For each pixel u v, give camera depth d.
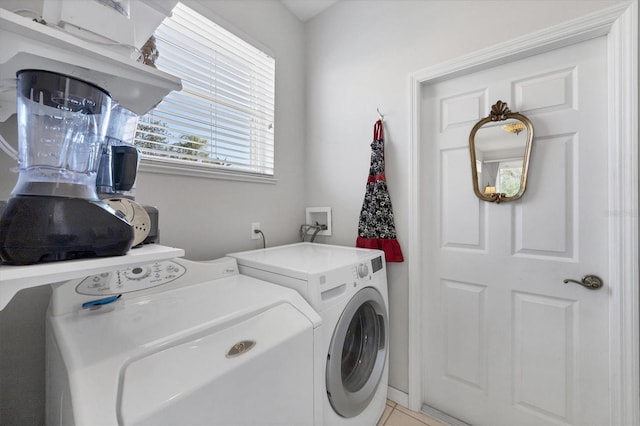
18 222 0.46
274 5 1.86
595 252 1.13
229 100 1.60
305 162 2.09
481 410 1.40
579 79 1.17
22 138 0.53
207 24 1.47
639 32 1.00
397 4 1.62
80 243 0.51
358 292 1.20
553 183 1.22
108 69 0.58
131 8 0.69
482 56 1.32
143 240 0.74
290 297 0.95
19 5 0.91
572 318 1.19
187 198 1.37
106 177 0.75
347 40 1.85
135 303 0.86
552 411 1.22
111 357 0.56
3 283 0.43
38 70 0.53
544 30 1.17
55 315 0.76
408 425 1.41
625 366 1.03
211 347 0.65
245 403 0.62
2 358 0.87
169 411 0.49
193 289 1.02
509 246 1.33
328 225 1.92
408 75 1.56
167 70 1.33
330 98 1.95
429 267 1.57
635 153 1.01
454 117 1.48
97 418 0.44
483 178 1.38
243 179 1.63
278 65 1.89
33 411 0.92
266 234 1.79
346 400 1.06
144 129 1.25
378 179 1.62
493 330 1.37
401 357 1.58
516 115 1.28
